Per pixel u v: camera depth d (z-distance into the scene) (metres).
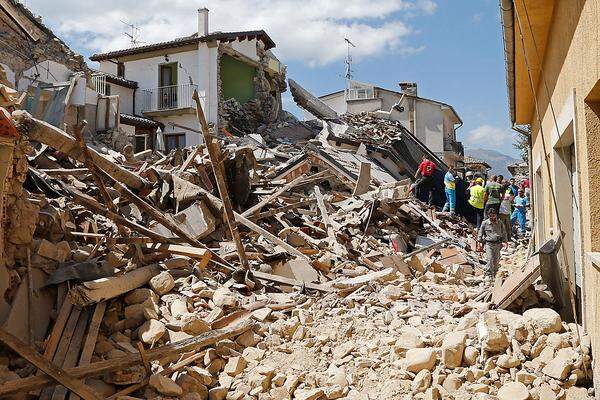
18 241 6.35
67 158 11.62
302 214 13.61
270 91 33.31
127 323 6.58
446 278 10.49
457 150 44.47
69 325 5.98
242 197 12.27
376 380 5.73
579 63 4.89
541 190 11.10
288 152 22.19
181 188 10.69
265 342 6.72
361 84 42.41
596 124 4.67
